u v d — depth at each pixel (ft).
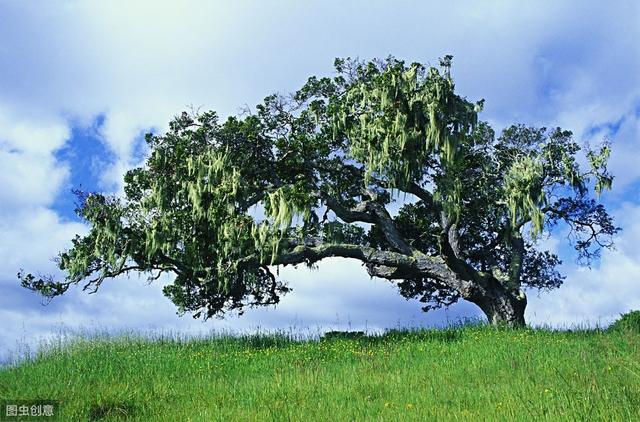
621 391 30.94
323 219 76.43
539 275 90.53
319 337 68.85
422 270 74.64
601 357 43.80
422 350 55.36
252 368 52.08
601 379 35.83
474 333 63.87
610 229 82.74
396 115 64.03
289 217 62.28
